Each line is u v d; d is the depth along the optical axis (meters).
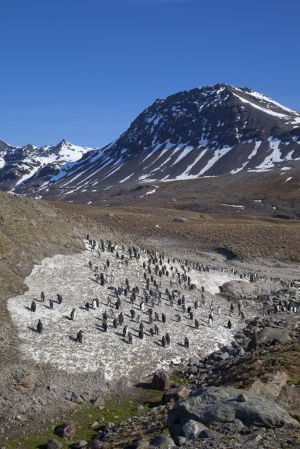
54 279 57.41
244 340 53.78
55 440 31.19
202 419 25.30
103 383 41.56
